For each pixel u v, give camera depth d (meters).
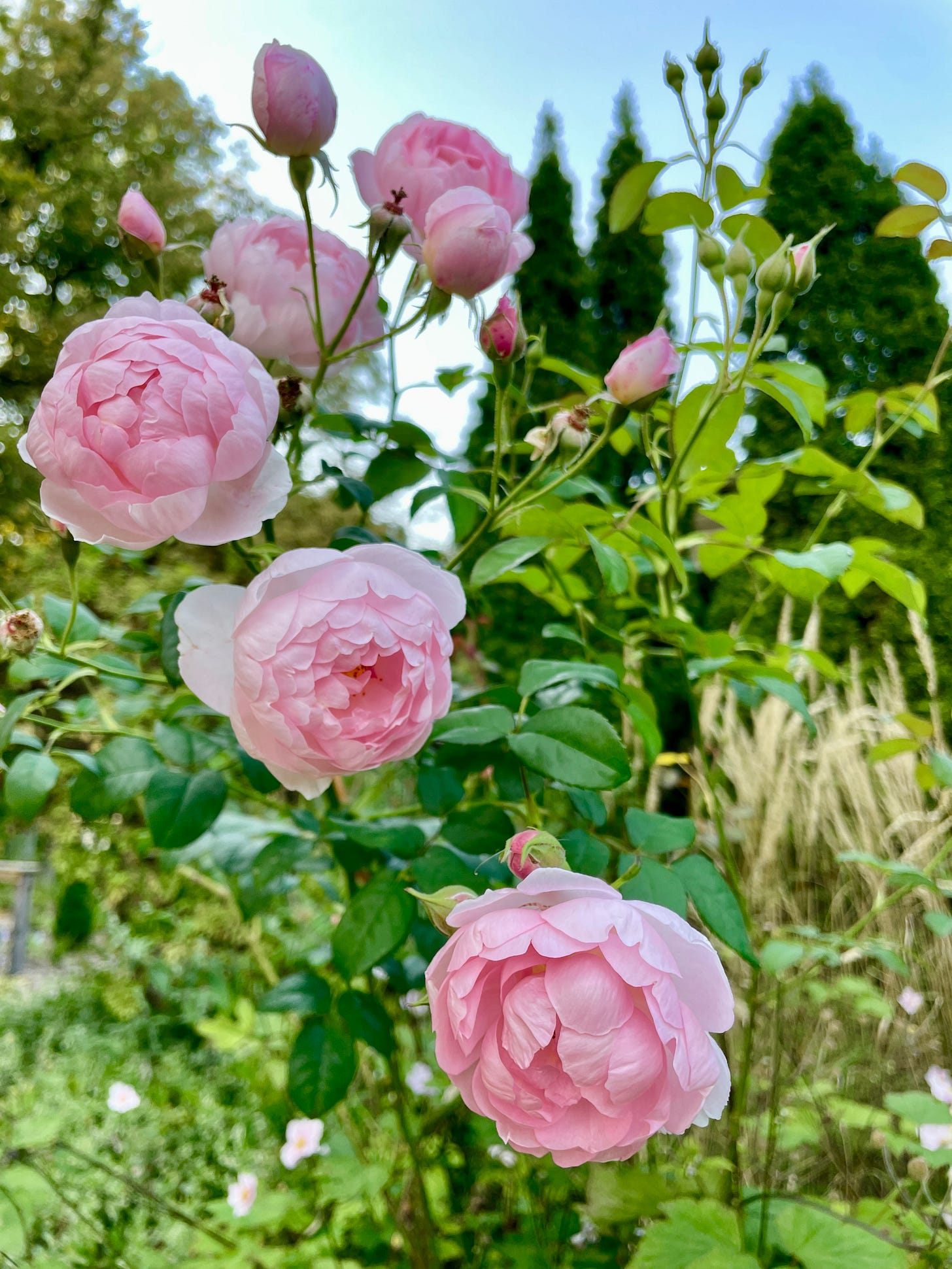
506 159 0.40
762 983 0.67
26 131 4.68
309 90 0.36
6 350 4.46
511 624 1.63
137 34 4.81
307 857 0.43
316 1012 0.41
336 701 0.31
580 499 0.55
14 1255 0.57
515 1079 0.30
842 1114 0.64
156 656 0.51
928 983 0.86
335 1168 0.56
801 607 1.44
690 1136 0.63
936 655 1.34
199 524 0.31
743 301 0.45
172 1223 0.83
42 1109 0.99
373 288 0.43
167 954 1.33
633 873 0.36
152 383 0.30
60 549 0.42
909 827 0.93
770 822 0.84
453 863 0.38
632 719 0.44
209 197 4.79
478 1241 0.60
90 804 0.40
